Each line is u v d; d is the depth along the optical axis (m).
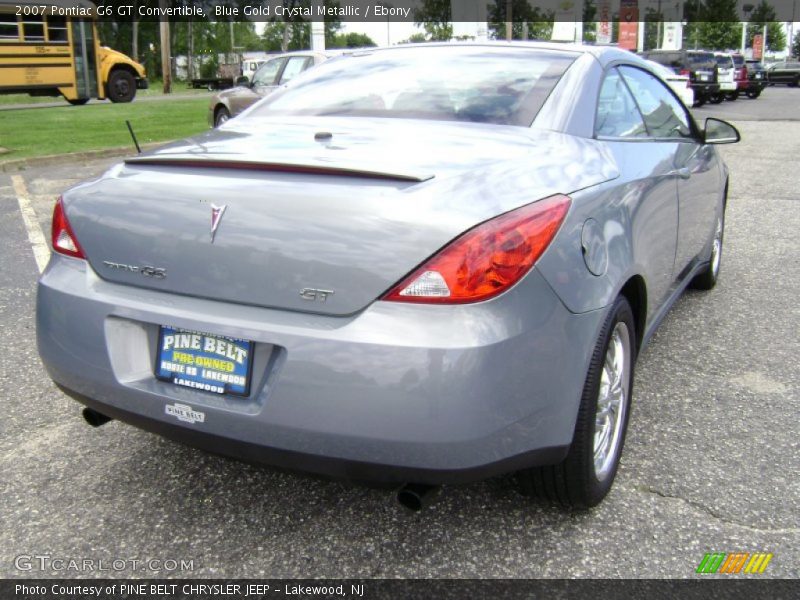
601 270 2.42
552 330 2.19
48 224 7.26
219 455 2.34
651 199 3.06
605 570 2.38
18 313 4.77
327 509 2.72
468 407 2.02
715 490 2.81
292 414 2.11
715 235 5.04
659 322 3.53
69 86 21.67
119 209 2.40
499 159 2.44
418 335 2.01
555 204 2.27
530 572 2.38
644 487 2.83
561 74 3.07
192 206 2.28
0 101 26.58
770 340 4.38
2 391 3.68
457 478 2.12
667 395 3.64
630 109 3.39
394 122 2.89
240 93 14.09
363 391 2.04
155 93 36.44
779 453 3.08
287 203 2.17
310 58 13.71
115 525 2.63
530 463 2.27
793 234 7.12
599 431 2.65
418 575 2.37
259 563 2.44
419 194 2.13
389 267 2.04
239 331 2.16
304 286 2.11
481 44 3.45
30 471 2.96
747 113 23.86
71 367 2.47
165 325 2.28
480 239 2.05
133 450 3.13
